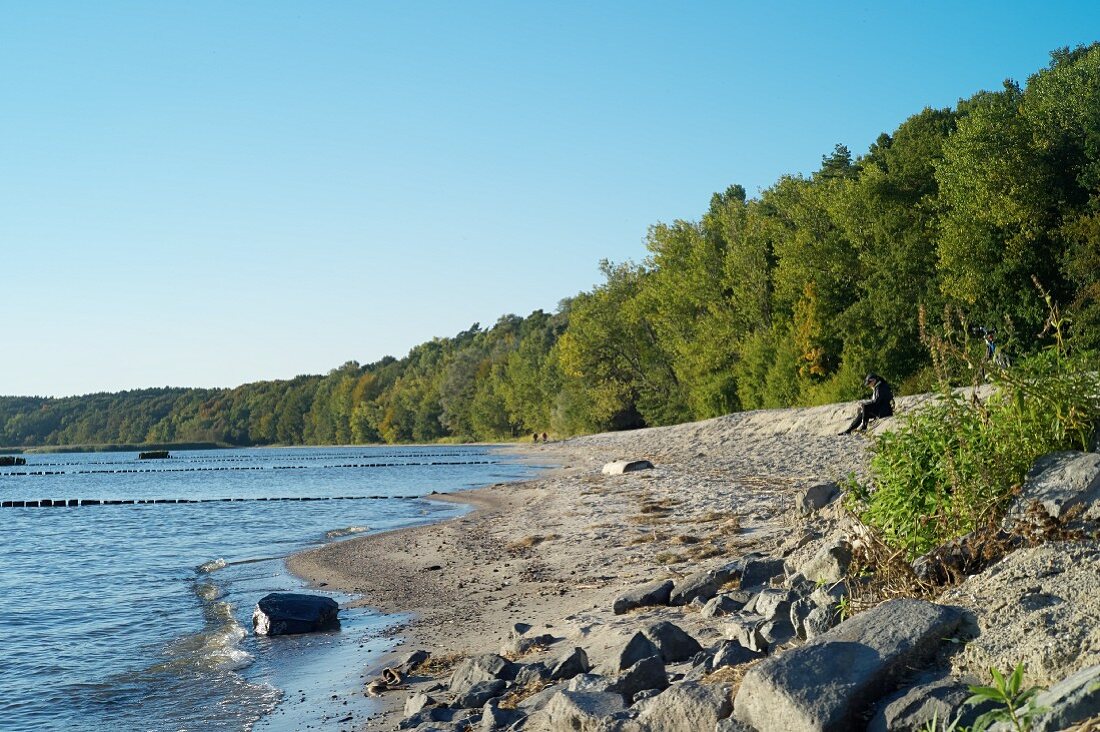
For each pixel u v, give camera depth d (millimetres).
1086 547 5746
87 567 21016
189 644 12539
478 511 29188
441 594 14531
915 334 49219
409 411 196500
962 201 43938
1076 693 4035
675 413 78125
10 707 9820
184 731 8703
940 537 7234
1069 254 39812
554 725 6430
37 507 46500
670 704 5645
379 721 8188
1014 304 41312
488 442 154625
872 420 30750
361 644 11633
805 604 7016
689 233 75375
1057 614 5012
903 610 5418
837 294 57500
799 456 29281
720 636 8133
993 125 43125
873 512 7965
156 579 18703
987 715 4211
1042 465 7086
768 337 63844
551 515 23359
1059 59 63281
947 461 7316
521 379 140875
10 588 18000
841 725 4746
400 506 35875
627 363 88375
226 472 83938
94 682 10758
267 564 20094
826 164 98062
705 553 13398
